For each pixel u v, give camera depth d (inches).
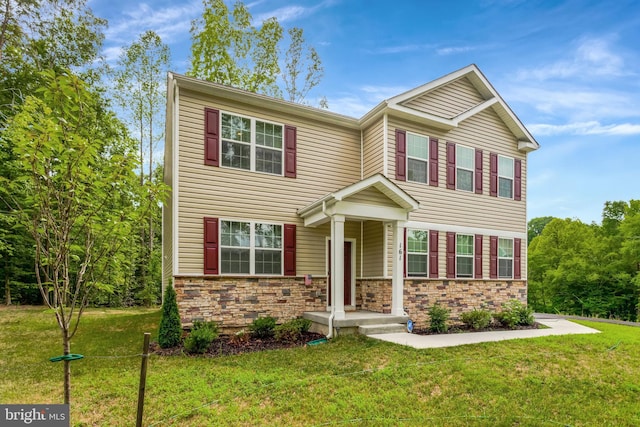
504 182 506.0
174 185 339.0
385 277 395.5
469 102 481.4
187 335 321.4
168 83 372.5
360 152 449.4
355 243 433.4
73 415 170.9
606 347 298.5
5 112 489.4
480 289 466.0
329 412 172.2
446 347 285.0
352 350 278.8
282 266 382.0
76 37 614.2
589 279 940.6
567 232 1084.5
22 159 113.1
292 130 403.2
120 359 263.6
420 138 440.1
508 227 502.3
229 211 361.4
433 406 181.6
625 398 199.6
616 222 1029.2
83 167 122.0
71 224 124.3
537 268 1130.7
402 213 366.9
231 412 172.2
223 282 348.8
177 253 332.5
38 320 465.1
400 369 230.1
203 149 354.0
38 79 540.4
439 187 447.2
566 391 205.9
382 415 170.9
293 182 399.2
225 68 745.6
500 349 283.3
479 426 161.8
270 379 213.3
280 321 373.4
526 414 175.3
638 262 897.5
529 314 419.8
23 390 203.2
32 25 534.9
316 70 825.5
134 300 755.4
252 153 378.9
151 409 176.2
